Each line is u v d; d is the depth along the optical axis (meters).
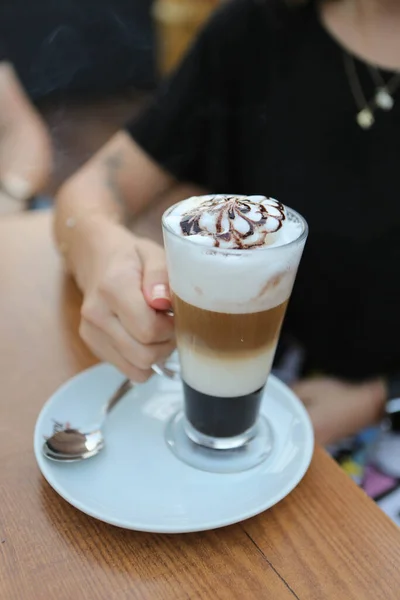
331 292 0.64
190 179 0.71
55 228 0.59
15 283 0.57
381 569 0.32
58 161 1.99
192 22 2.46
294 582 0.32
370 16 0.60
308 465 0.38
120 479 0.37
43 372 0.46
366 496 0.37
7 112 1.02
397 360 0.65
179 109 0.67
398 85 0.60
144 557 0.33
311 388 0.63
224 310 0.35
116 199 0.62
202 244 0.33
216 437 0.39
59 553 0.33
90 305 0.42
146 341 0.40
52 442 0.38
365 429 0.61
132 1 2.63
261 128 0.66
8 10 2.44
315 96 0.62
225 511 0.35
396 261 0.61
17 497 0.36
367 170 0.61
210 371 0.37
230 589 0.31
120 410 0.42
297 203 0.63
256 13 0.66
